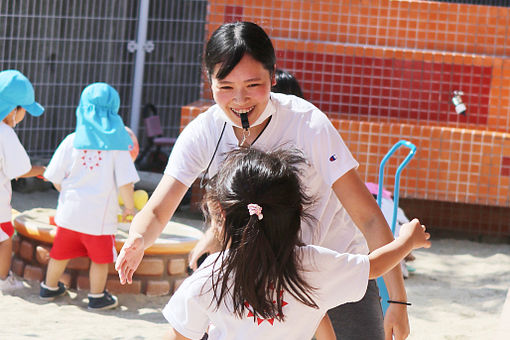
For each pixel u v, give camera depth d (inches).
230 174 162.4
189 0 652.7
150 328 343.9
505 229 557.3
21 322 335.6
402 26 552.4
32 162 575.5
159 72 652.1
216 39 176.4
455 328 373.4
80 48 608.4
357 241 208.8
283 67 549.0
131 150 394.6
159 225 190.5
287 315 163.0
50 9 589.0
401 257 173.8
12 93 366.3
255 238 157.6
